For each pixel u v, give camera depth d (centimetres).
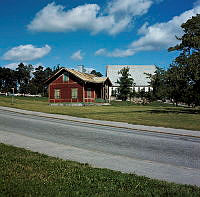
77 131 1431
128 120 1964
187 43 3089
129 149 1009
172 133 1414
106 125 1702
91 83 4412
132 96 6366
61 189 493
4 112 2478
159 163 800
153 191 502
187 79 2884
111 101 5950
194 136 1341
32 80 10500
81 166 695
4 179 542
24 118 2016
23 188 488
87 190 492
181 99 3156
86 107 3478
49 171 621
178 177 652
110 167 734
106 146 1055
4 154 788
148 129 1541
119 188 517
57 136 1262
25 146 996
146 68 8556
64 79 4369
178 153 954
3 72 11244
